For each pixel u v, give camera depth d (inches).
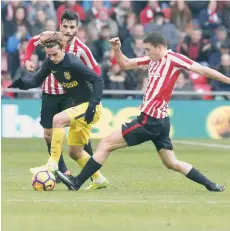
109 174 1122.0
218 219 673.0
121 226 629.3
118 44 884.6
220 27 2065.7
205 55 2037.4
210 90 2011.6
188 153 1553.9
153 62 865.5
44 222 647.8
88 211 709.9
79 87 914.7
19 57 1935.3
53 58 888.3
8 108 1915.6
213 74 855.7
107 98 1948.8
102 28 1980.8
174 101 1980.8
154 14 2034.9
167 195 844.6
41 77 914.7
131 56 1967.3
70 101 1046.4
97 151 878.4
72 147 954.1
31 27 1956.2
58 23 2003.0
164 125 866.8
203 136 1989.4
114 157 1455.5
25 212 703.1
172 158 888.3
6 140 1818.4
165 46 860.0
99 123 1923.0
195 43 2030.0
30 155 1461.6
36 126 1924.2
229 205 759.7
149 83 863.7
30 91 1924.2
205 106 1989.4
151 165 1286.9
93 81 893.2
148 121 860.0
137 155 1508.4
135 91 1940.2
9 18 1945.1
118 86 1945.1
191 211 717.3
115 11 2014.0
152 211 714.2
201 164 1321.4
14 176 1061.1
